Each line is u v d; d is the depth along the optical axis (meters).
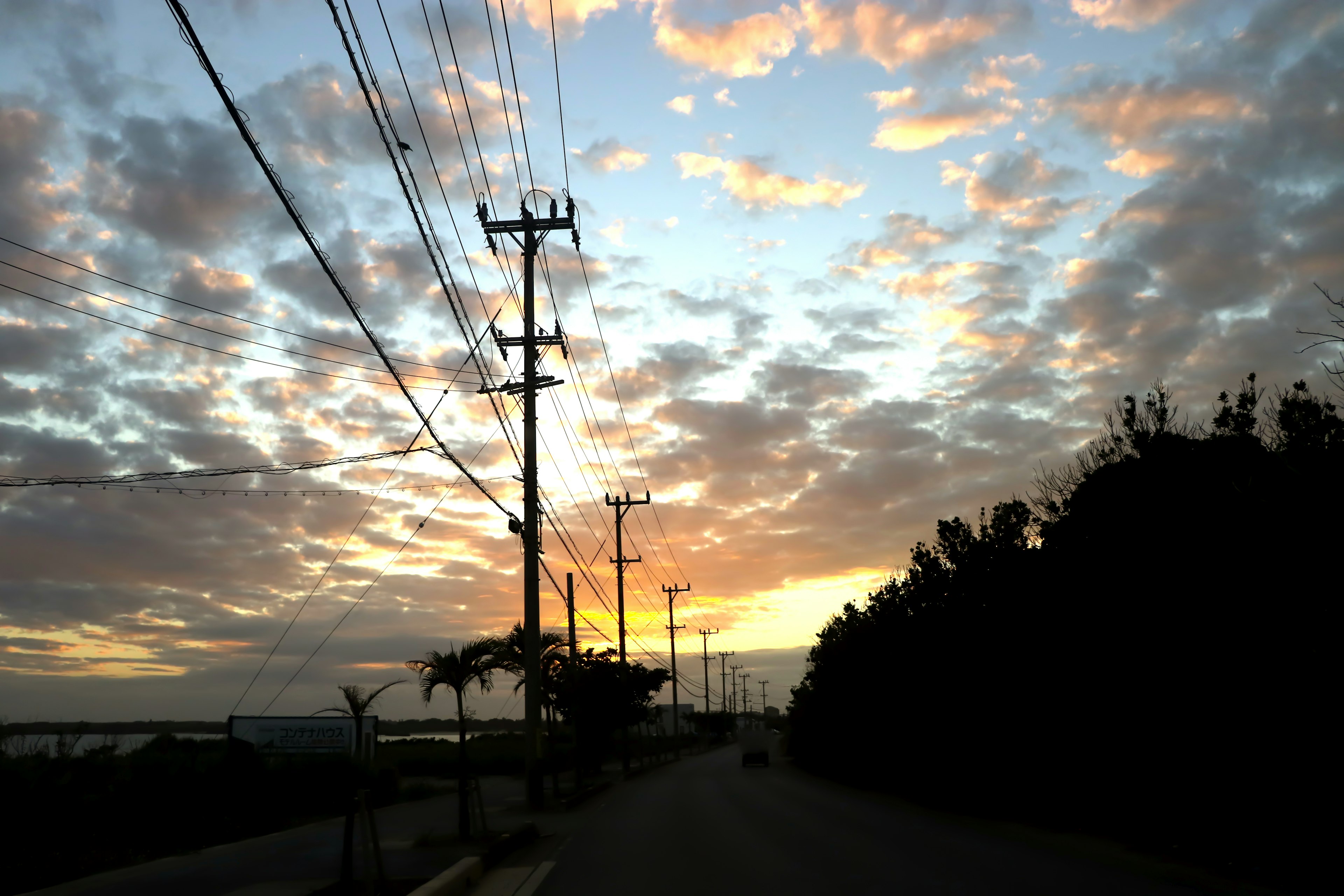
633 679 46.81
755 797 29.12
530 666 25.31
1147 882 11.63
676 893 11.38
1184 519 15.75
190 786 19.64
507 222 24.70
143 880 12.69
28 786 16.53
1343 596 12.75
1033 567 22.06
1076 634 19.28
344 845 11.80
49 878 13.14
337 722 32.59
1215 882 11.63
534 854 16.41
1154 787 16.58
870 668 34.50
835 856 14.49
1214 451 15.62
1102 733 18.50
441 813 23.06
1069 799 20.16
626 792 33.75
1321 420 13.40
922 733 28.58
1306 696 12.95
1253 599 13.98
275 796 23.47
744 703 164.25
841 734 39.69
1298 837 12.84
